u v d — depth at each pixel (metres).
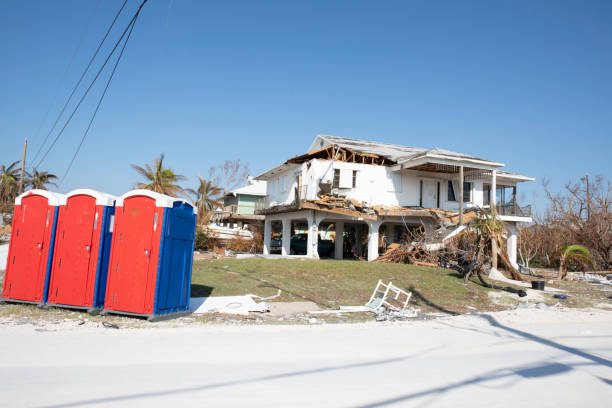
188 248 10.11
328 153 28.02
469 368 6.25
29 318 8.56
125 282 9.15
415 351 7.27
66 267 9.59
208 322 9.24
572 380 5.80
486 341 8.44
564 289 19.81
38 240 9.84
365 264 21.02
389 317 11.25
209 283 14.07
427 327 9.93
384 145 33.78
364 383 5.25
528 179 29.58
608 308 14.95
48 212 9.87
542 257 40.34
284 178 30.88
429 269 20.70
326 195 25.03
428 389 5.12
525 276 24.69
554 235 39.50
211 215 39.81
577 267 33.78
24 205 10.01
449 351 7.39
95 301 9.32
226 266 18.47
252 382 5.08
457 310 13.22
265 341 7.54
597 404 4.84
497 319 11.50
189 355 6.27
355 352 6.99
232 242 33.72
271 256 26.47
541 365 6.59
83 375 5.07
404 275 18.19
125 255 9.21
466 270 18.17
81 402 4.16
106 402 4.18
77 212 9.73
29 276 9.80
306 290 14.35
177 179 40.00
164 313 9.22
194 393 4.57
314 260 22.08
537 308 13.73
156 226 9.10
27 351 6.07
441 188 28.91
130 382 4.87
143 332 7.84
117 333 7.64
